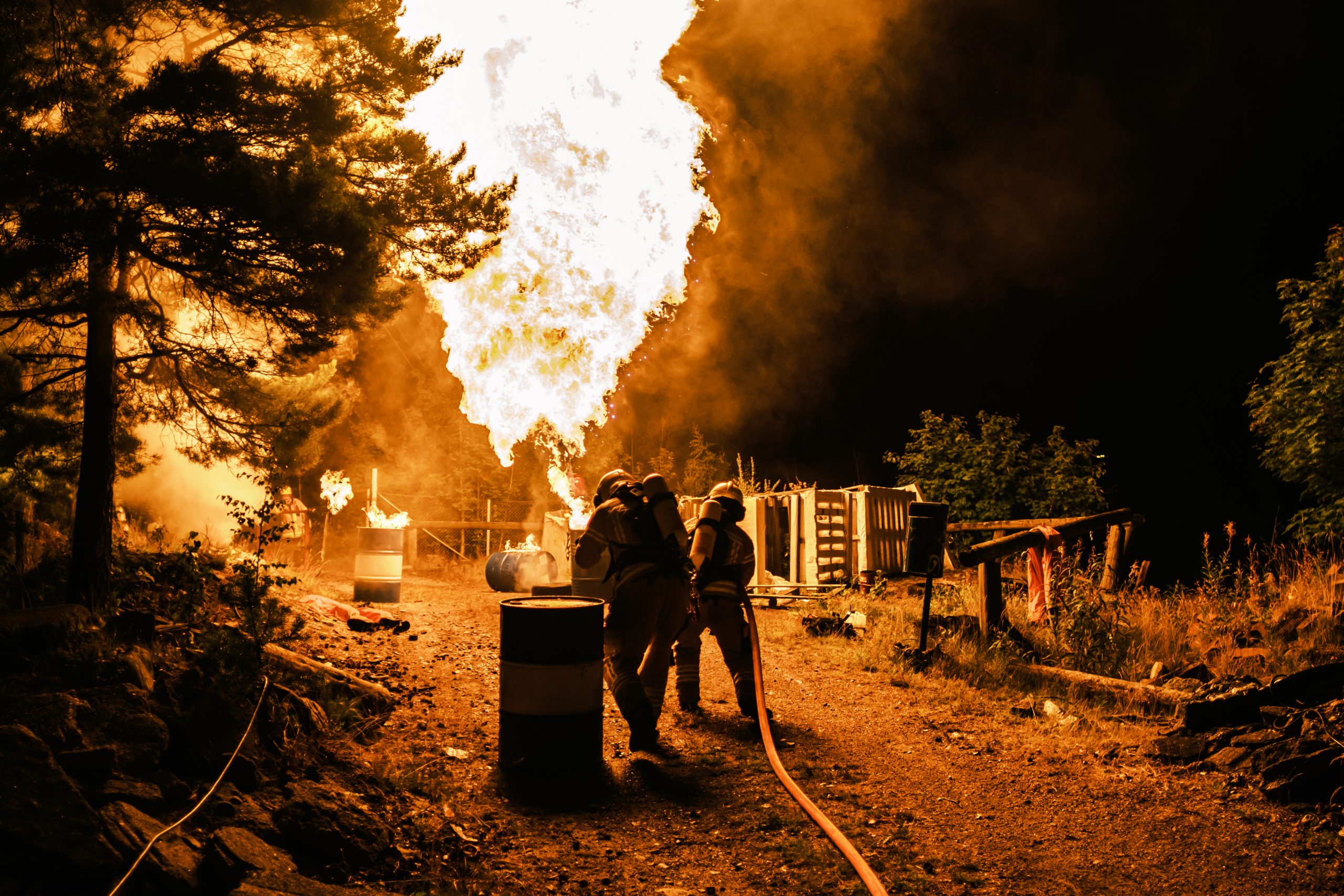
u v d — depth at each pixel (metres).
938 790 4.47
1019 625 7.84
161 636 4.93
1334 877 3.50
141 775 3.55
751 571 5.85
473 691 6.16
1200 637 7.02
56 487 7.64
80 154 4.54
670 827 4.00
